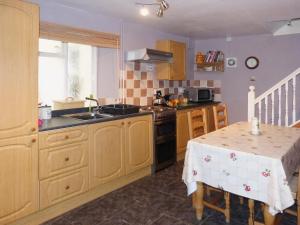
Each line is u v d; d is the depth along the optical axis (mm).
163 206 2719
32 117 2268
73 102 3375
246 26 4230
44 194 2404
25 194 2256
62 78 3447
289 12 3400
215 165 2197
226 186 2141
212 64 5340
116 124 3096
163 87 4812
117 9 3297
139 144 3436
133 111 3389
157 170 3771
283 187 1862
